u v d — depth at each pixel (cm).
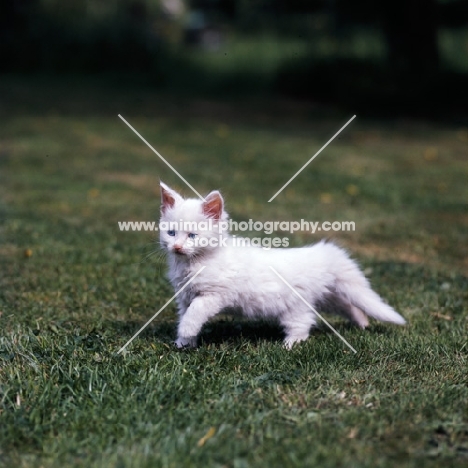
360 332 161
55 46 608
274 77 577
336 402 139
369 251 209
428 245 213
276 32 752
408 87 489
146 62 623
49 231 215
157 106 497
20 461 128
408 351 153
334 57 545
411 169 326
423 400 138
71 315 168
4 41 600
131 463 126
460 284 186
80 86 559
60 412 136
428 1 493
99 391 139
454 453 129
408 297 179
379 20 531
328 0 542
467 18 529
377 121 467
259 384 142
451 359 152
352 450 129
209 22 795
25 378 143
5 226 218
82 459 128
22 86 542
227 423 133
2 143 358
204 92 557
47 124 414
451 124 456
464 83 487
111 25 626
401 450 129
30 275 186
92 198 254
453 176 311
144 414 135
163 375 143
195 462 127
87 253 199
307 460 127
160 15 727
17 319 165
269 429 132
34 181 280
